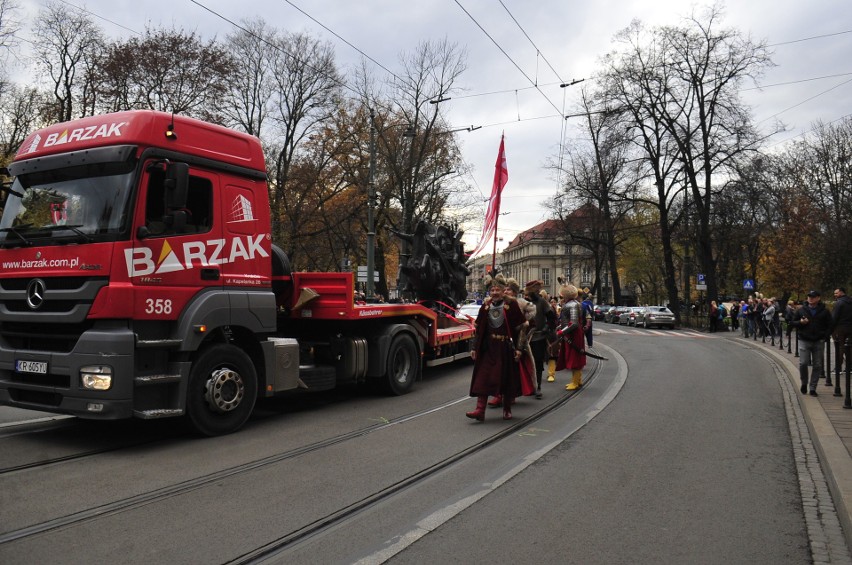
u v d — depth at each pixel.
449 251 13.66
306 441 6.51
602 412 8.32
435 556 3.68
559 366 10.35
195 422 6.46
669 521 4.32
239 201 7.08
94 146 6.15
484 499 4.73
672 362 14.77
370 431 7.04
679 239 39.50
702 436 6.96
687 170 33.97
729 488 5.09
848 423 7.11
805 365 9.57
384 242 38.72
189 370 6.36
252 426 7.26
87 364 5.75
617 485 5.12
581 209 42.19
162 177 6.25
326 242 39.34
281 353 7.53
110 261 5.79
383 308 9.36
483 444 6.45
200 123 6.71
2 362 6.33
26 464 5.50
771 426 7.52
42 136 6.63
